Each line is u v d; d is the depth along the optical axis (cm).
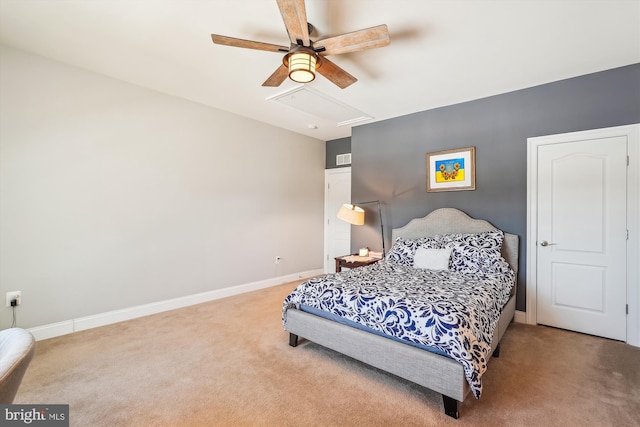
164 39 239
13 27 225
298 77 213
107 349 250
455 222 360
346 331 216
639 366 224
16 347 103
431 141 390
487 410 174
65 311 283
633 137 267
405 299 201
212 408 175
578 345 262
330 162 566
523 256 322
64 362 228
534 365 225
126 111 319
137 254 329
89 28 225
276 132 479
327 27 217
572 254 296
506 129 334
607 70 279
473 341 171
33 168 265
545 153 310
